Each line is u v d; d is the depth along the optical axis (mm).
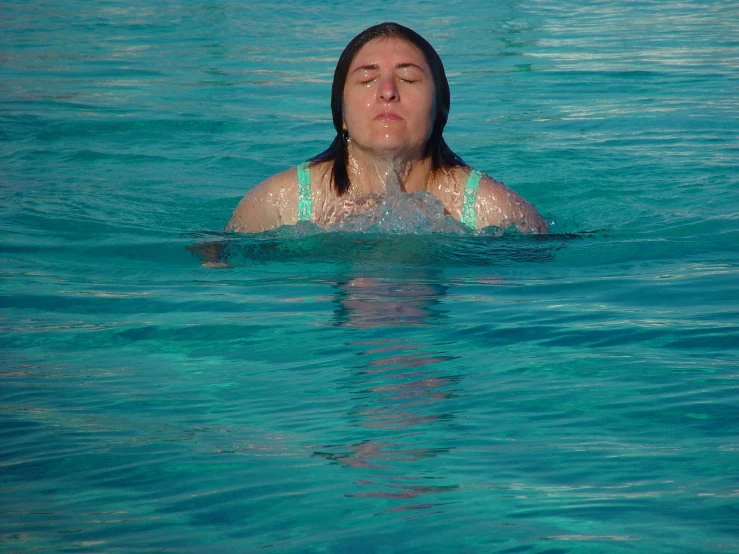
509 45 20156
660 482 3604
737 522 3273
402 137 7695
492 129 12812
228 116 13758
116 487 3719
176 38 21656
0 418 4477
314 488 3629
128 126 13023
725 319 5676
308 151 11656
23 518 3479
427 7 26125
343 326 5742
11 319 6074
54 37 21734
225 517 3439
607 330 5516
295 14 25047
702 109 13727
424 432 4152
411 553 3141
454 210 8062
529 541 3180
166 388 4852
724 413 4262
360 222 8031
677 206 8852
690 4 26203
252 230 8273
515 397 4535
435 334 5539
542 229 8148
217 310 6164
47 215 8641
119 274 7086
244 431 4250
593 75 16906
